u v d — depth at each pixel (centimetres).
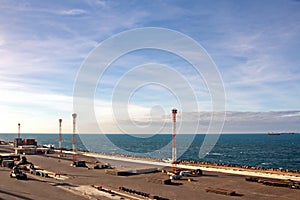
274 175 6788
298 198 4794
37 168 8238
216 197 4900
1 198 4812
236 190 5372
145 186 5769
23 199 4766
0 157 9981
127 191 5303
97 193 5169
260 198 4816
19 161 9188
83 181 6306
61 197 4891
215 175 6950
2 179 6425
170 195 5031
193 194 5097
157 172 7456
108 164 8781
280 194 5066
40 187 5644
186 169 7881
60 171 7700
